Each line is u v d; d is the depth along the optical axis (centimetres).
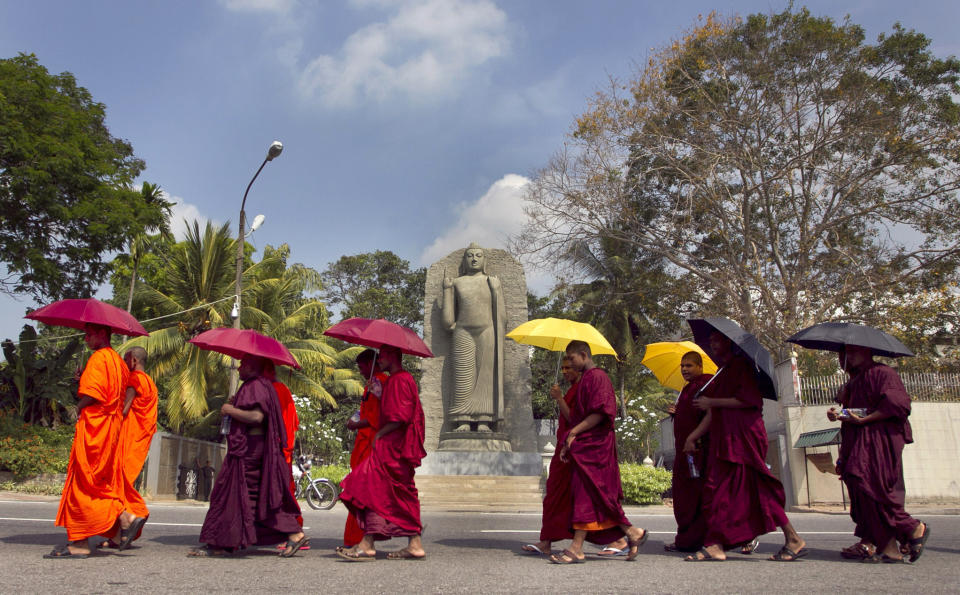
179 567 465
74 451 523
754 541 645
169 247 2577
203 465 1998
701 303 2730
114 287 2981
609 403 562
